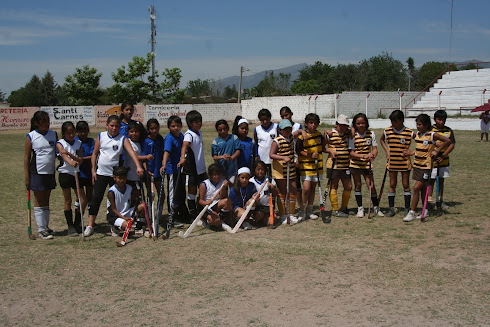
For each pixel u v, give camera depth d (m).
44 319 4.55
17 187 12.21
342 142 8.06
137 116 43.25
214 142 8.06
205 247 6.67
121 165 7.73
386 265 5.65
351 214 8.48
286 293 4.94
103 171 7.55
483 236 6.66
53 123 40.44
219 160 8.03
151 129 8.03
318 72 81.38
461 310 4.41
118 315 4.57
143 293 5.07
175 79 53.94
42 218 7.36
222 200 7.67
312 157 7.88
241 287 5.14
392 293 4.84
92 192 8.39
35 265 6.08
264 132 8.33
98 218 8.80
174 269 5.79
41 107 40.09
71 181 7.59
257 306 4.65
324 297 4.81
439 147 7.55
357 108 42.53
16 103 66.00
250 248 6.55
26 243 7.11
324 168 14.12
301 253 6.23
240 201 7.85
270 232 7.42
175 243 6.94
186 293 5.03
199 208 8.00
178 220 8.11
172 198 7.56
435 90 40.84
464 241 6.47
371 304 4.61
